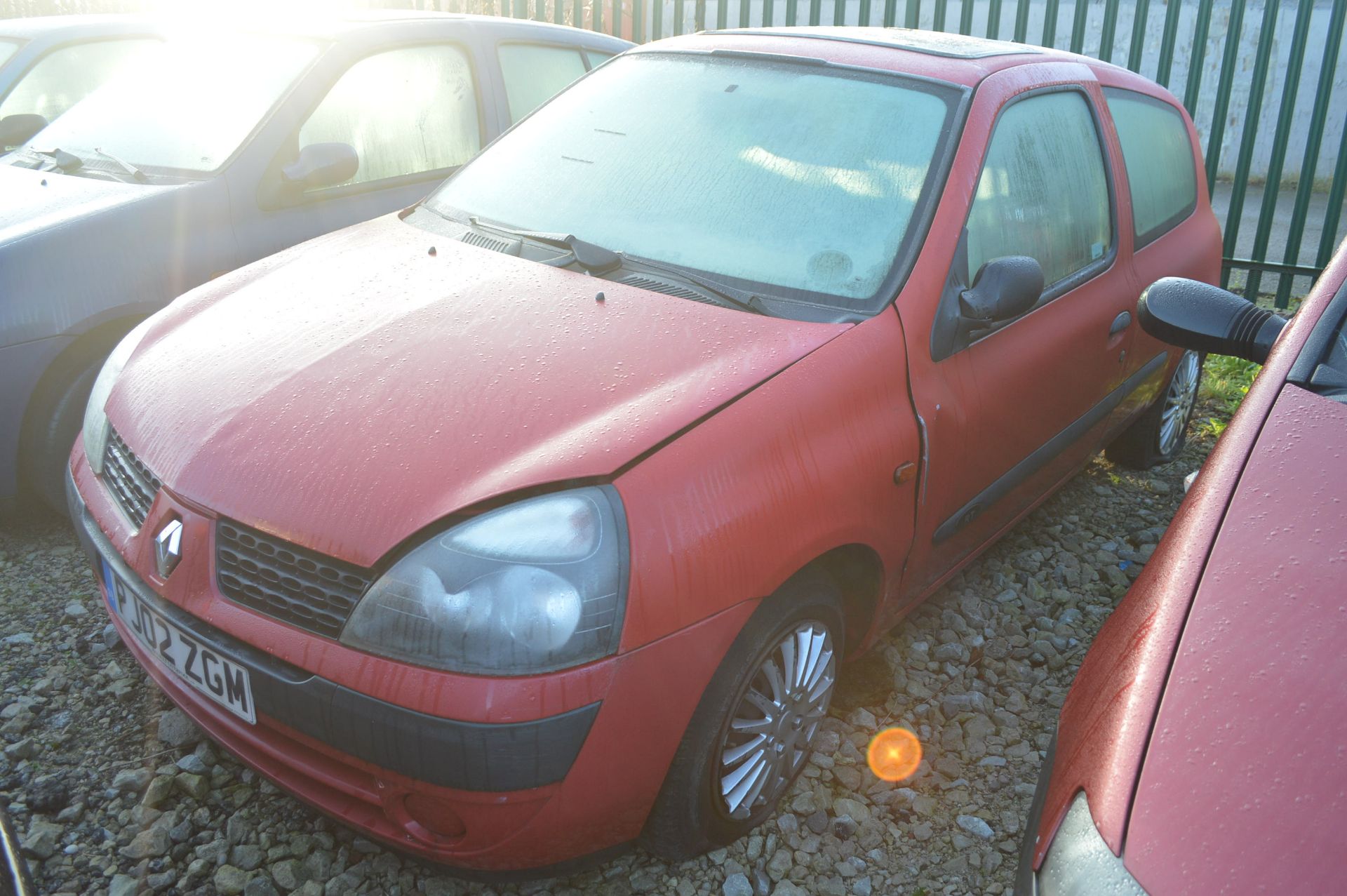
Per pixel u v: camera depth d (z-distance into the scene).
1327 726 1.29
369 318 2.44
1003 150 2.90
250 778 2.51
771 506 2.07
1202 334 2.31
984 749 2.77
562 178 2.97
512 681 1.77
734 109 2.97
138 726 2.67
